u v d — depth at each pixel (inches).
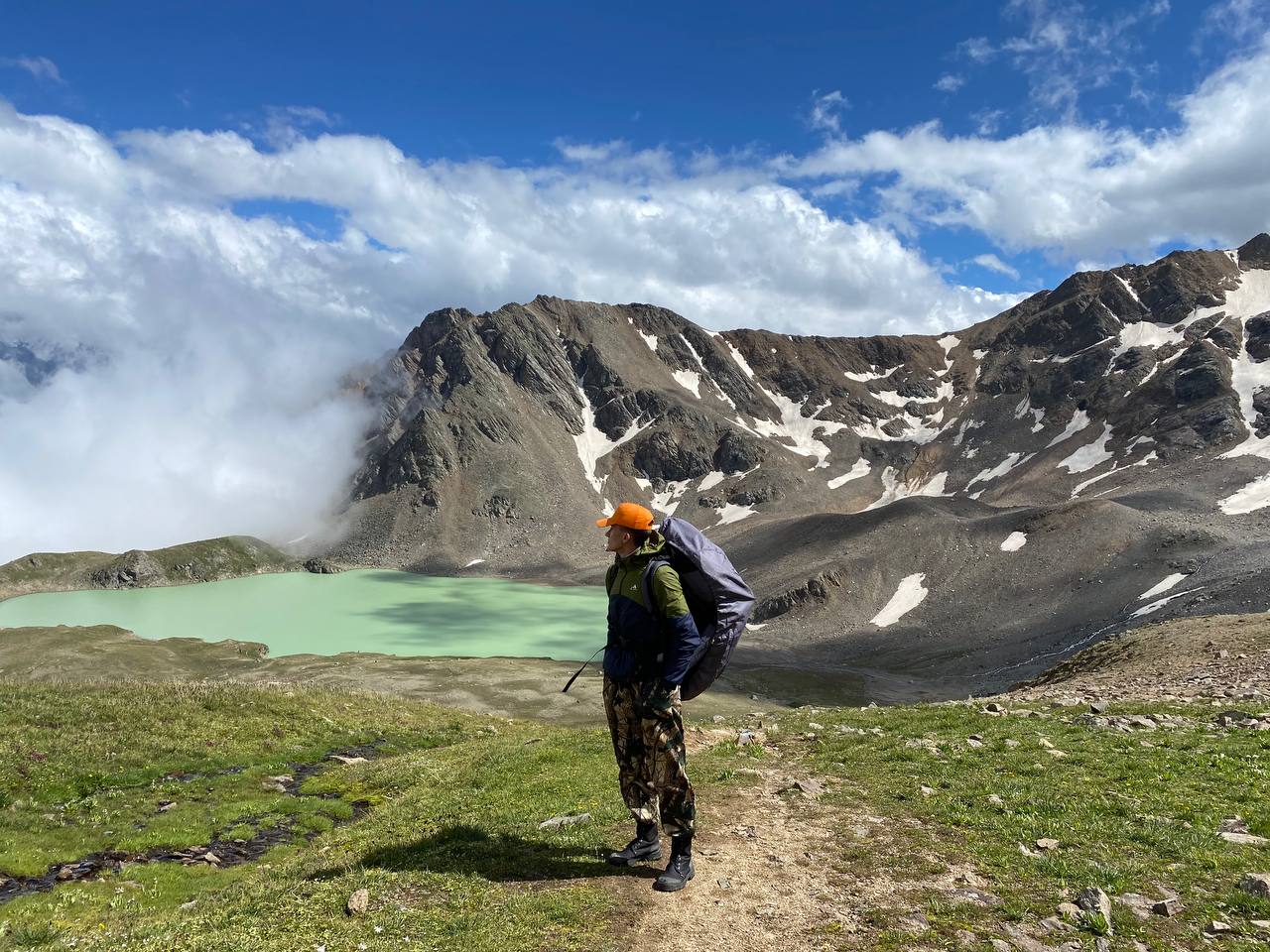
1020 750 600.1
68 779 944.3
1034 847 372.8
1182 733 652.7
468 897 343.0
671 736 327.3
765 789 502.3
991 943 273.9
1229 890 311.1
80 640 5826.8
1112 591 6471.5
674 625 311.7
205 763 1080.2
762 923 300.7
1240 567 5689.0
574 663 5570.9
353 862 422.6
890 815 434.0
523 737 1104.2
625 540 329.4
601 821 444.8
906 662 6530.5
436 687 4623.5
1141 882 323.0
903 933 284.8
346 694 1759.4
